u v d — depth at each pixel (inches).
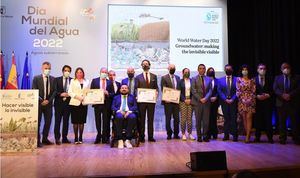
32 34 288.0
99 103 227.6
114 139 215.5
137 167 149.0
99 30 295.9
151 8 301.4
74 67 291.9
